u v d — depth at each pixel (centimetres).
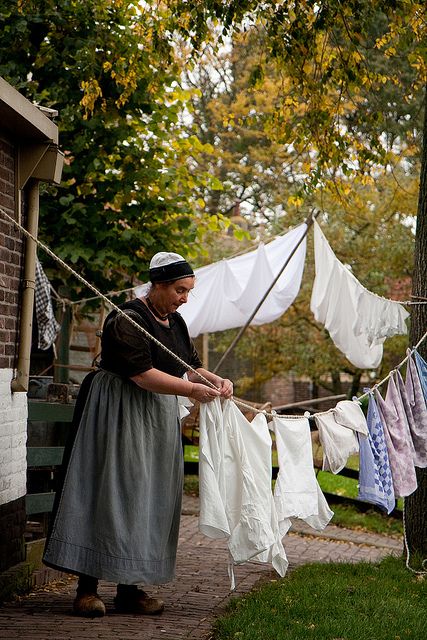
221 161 2612
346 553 999
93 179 1134
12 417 612
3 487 593
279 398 2812
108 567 509
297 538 1098
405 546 764
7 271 607
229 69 2427
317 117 879
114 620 518
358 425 606
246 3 798
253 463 546
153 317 532
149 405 526
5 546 598
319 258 985
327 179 981
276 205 2327
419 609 590
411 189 1764
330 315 971
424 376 684
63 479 524
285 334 2002
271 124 924
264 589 618
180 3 824
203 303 1184
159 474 528
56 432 745
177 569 730
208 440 538
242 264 1207
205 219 1220
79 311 1140
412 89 913
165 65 955
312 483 567
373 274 1834
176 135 1194
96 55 1035
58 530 513
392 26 830
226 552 850
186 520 1089
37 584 632
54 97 1056
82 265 1122
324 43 849
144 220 1150
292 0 825
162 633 494
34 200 641
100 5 1051
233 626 503
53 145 634
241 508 536
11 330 612
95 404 526
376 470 620
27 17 1043
